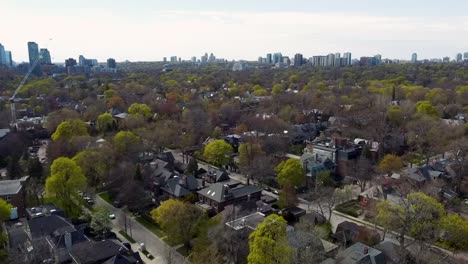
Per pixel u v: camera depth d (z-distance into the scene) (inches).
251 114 7116.1
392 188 3690.9
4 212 2930.6
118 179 4005.9
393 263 2458.2
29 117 7258.9
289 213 3400.6
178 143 5684.1
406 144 5383.9
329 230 3075.8
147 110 6801.2
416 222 2667.3
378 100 6840.6
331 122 6712.6
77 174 3444.9
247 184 4087.1
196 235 2935.5
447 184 4035.4
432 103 7765.8
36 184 3853.3
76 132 5078.7
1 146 5039.4
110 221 3203.7
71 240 2701.8
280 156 5027.1
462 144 4306.1
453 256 2726.4
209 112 7145.7
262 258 2290.8
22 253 2549.2
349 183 4215.1
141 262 2677.2
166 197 3831.2
